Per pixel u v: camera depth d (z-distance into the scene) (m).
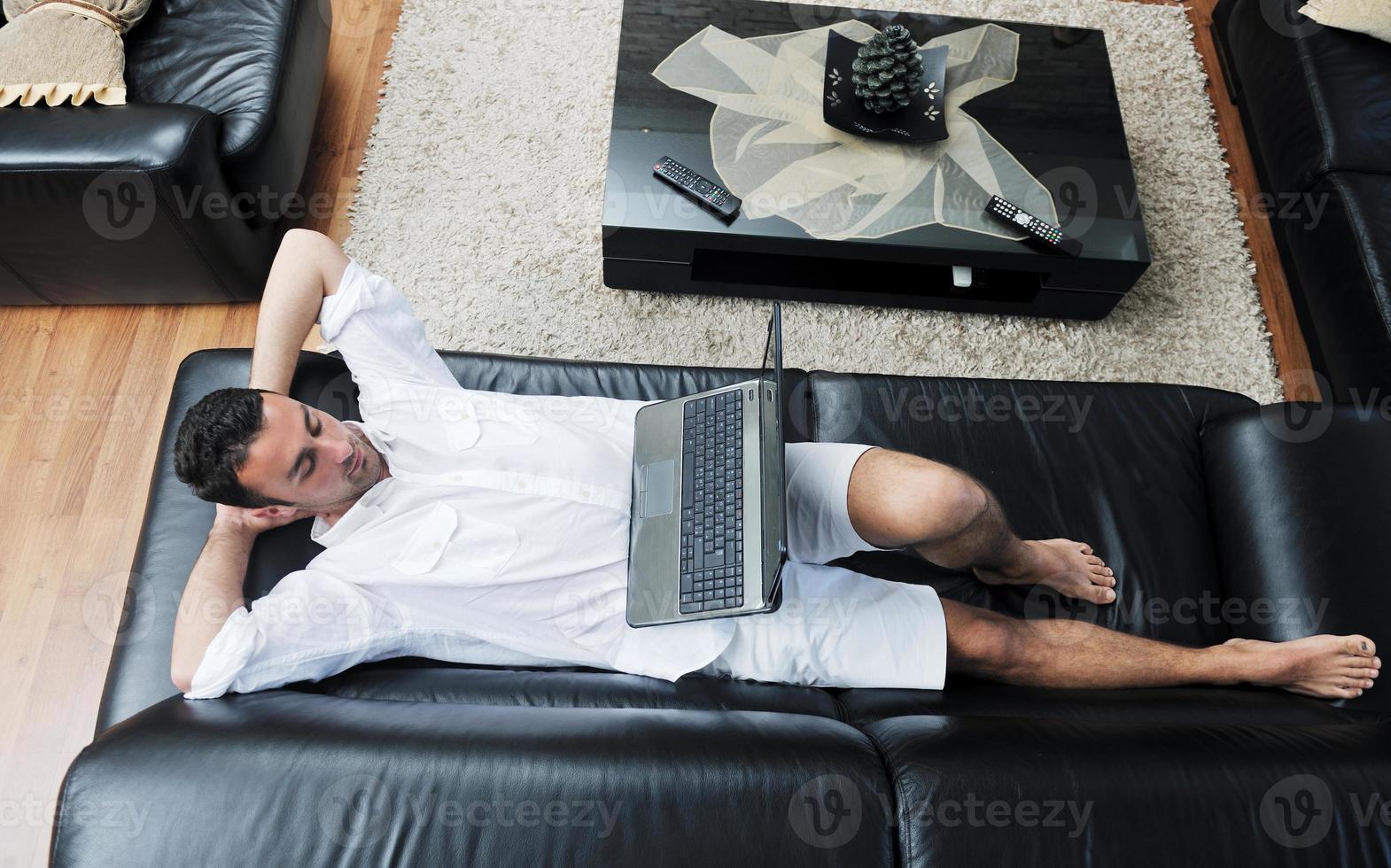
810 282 2.06
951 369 2.06
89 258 1.89
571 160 2.29
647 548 1.32
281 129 1.95
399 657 1.28
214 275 1.98
